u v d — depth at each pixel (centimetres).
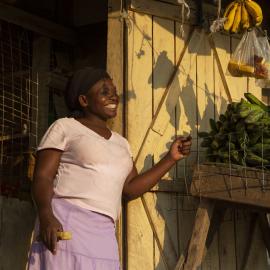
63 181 320
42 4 552
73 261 306
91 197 317
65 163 323
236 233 458
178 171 432
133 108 415
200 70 460
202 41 462
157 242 414
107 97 343
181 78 446
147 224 411
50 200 309
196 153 444
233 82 479
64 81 543
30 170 438
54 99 536
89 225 315
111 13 420
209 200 392
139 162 413
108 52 415
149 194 414
